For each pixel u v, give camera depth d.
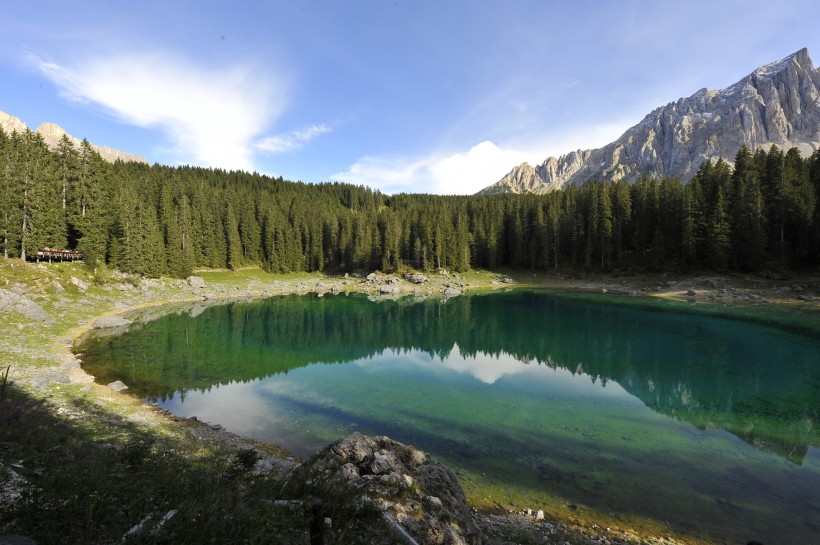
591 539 13.02
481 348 43.16
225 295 88.81
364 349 43.03
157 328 50.22
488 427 22.72
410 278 109.44
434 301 83.19
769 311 56.16
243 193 139.12
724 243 78.25
